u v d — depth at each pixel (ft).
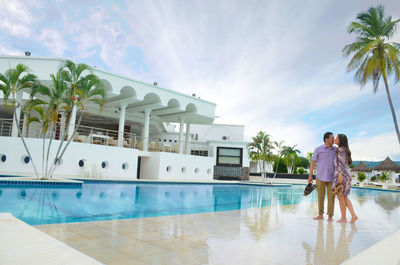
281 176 104.58
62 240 10.53
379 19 52.75
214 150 90.89
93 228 12.88
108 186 39.81
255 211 21.40
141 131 89.25
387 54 51.52
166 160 59.88
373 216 21.30
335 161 16.88
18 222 10.69
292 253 9.61
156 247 9.93
